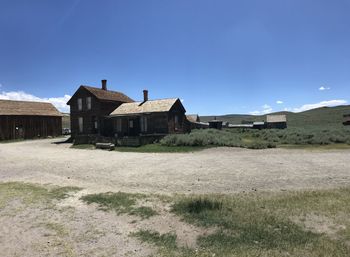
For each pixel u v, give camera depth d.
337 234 6.53
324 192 9.84
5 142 43.50
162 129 36.50
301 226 7.05
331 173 13.55
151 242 6.66
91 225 7.82
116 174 14.64
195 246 6.34
